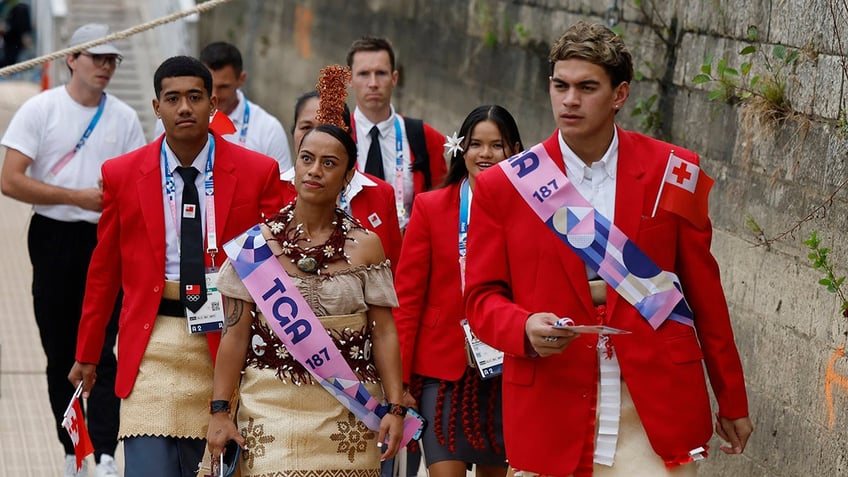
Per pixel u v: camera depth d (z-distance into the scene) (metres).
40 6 38.94
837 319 10.33
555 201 8.62
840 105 10.37
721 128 12.49
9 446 15.12
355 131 14.27
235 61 15.66
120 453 14.88
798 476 10.90
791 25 11.23
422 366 11.27
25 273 23.62
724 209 12.42
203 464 9.61
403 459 10.40
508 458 8.86
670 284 8.59
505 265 8.83
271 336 9.46
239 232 11.02
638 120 14.20
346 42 27.17
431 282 11.35
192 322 10.71
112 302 11.33
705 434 8.68
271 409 9.42
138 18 34.84
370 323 9.70
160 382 10.73
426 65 22.28
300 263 9.42
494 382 11.14
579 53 8.38
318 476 9.35
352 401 9.45
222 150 11.12
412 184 14.24
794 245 11.06
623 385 8.70
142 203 10.87
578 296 8.61
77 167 14.41
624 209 8.60
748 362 11.91
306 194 9.41
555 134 8.80
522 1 17.91
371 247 9.63
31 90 44.00
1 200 29.75
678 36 13.44
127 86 32.59
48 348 14.28
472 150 11.29
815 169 10.73
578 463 8.65
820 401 10.56
